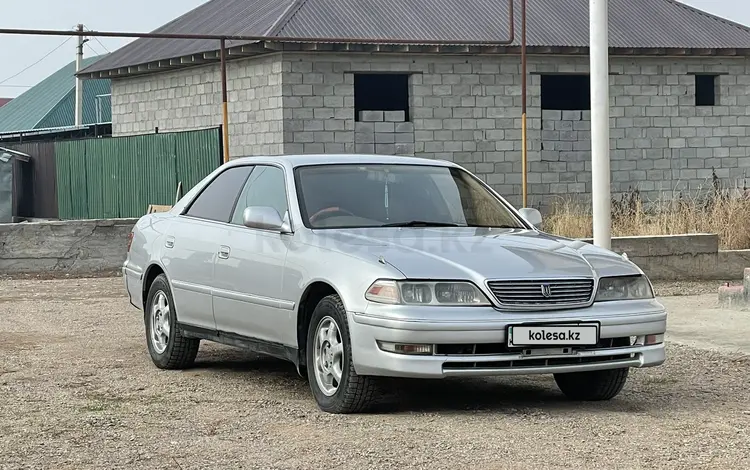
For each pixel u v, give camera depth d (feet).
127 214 83.71
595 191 37.91
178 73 83.71
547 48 77.66
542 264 23.18
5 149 95.45
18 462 19.69
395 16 78.33
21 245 57.11
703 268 52.65
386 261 22.62
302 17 75.82
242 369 29.66
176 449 20.47
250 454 19.98
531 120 79.66
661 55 81.87
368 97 83.82
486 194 28.09
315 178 26.40
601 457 19.49
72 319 40.22
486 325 21.97
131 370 29.55
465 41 68.08
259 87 75.25
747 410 23.84
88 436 21.65
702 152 84.33
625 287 23.65
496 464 19.03
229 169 29.12
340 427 22.04
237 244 26.66
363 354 22.30
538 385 27.25
